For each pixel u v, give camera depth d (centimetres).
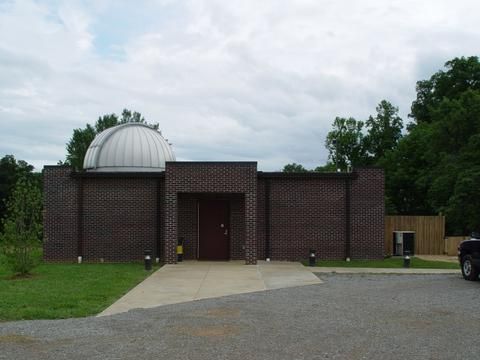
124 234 2353
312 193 2378
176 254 2191
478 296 1366
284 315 1097
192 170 2194
